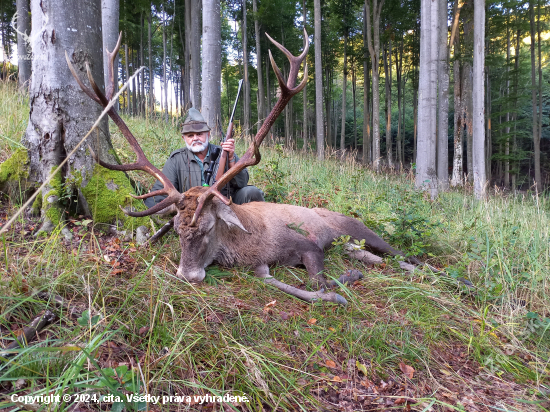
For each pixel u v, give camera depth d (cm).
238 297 281
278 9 2405
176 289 265
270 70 3341
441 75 1309
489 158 2475
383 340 252
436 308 312
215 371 199
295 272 351
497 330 290
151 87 1499
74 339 192
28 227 329
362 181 812
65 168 357
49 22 347
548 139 3256
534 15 2344
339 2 2386
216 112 1104
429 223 468
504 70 2814
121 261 293
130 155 568
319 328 254
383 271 376
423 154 996
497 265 373
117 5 1059
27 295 214
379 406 201
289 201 529
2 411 150
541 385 236
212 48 1084
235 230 327
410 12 2505
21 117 565
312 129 3978
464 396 220
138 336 209
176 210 311
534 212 611
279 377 207
